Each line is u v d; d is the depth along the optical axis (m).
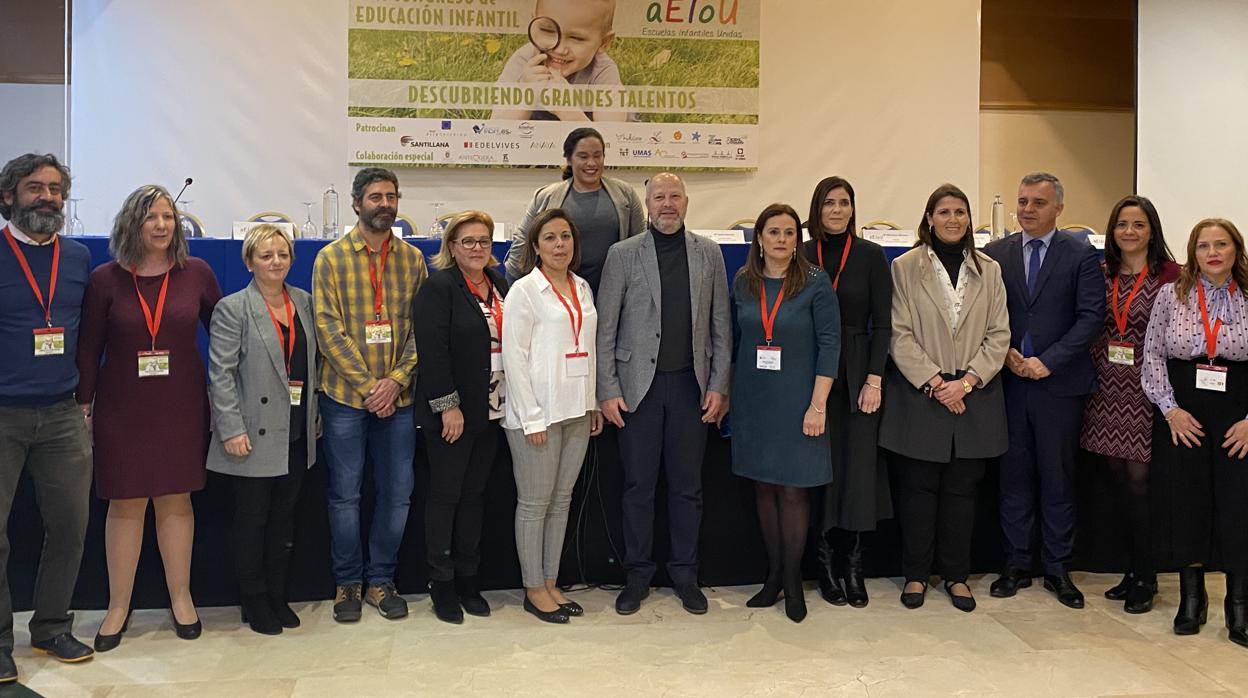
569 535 3.48
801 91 5.77
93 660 2.78
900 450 3.21
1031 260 3.33
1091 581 3.59
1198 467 2.96
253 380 2.88
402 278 3.10
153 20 5.35
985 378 3.15
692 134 5.65
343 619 3.10
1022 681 2.65
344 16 5.44
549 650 2.86
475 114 5.50
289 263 2.94
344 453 3.06
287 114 5.44
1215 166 6.13
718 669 2.72
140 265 2.78
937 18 5.86
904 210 5.89
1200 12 6.06
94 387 2.78
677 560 3.26
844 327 3.17
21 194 2.55
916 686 2.61
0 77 5.93
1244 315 2.89
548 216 3.02
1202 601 3.07
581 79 5.55
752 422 3.12
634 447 3.16
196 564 3.27
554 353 3.00
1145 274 3.22
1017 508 3.38
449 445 3.02
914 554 3.32
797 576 3.17
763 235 3.08
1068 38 6.93
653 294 3.09
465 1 5.46
